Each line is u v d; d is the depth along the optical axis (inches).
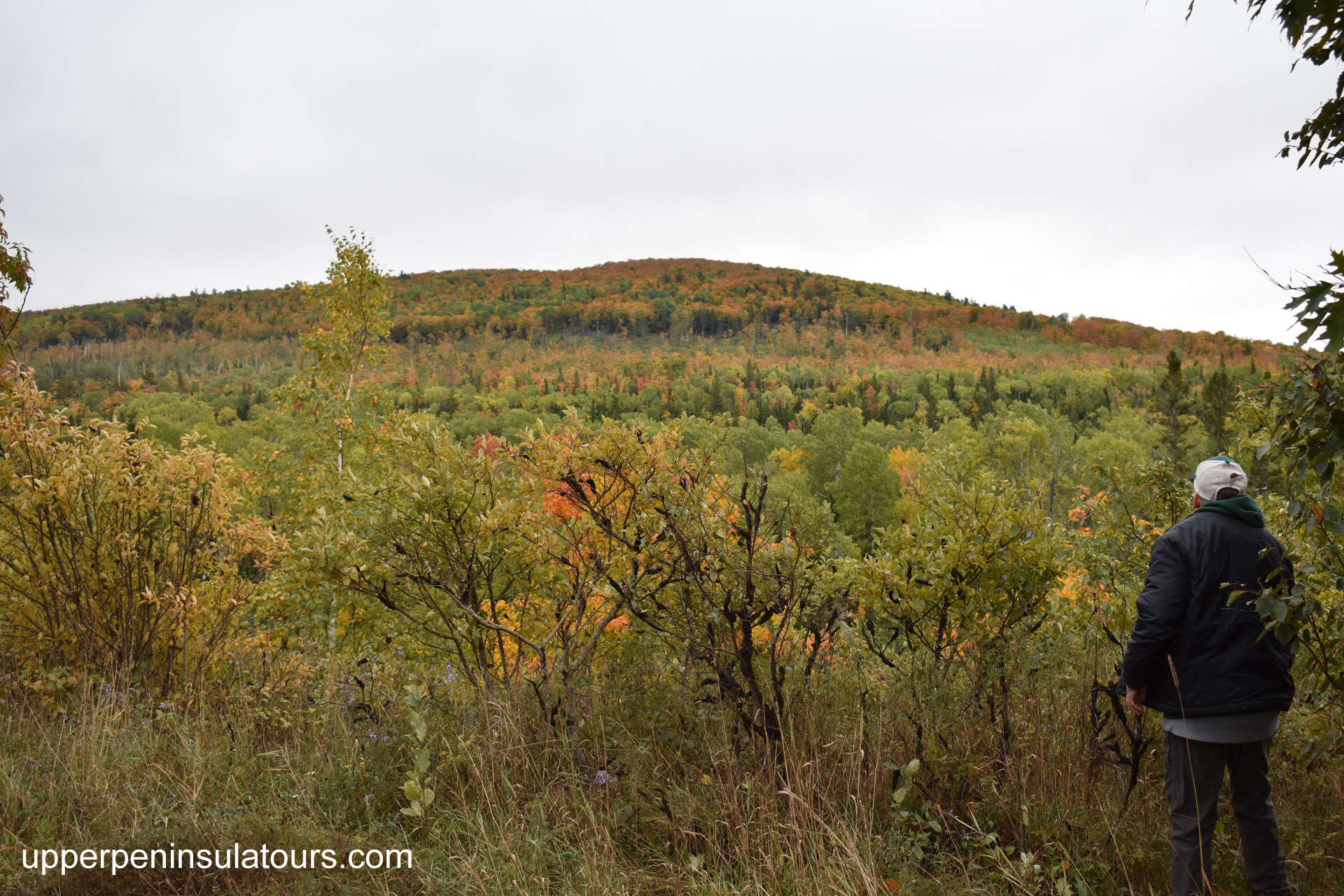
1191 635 105.7
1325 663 115.7
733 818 117.8
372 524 165.0
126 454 216.1
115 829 122.4
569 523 169.6
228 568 223.6
